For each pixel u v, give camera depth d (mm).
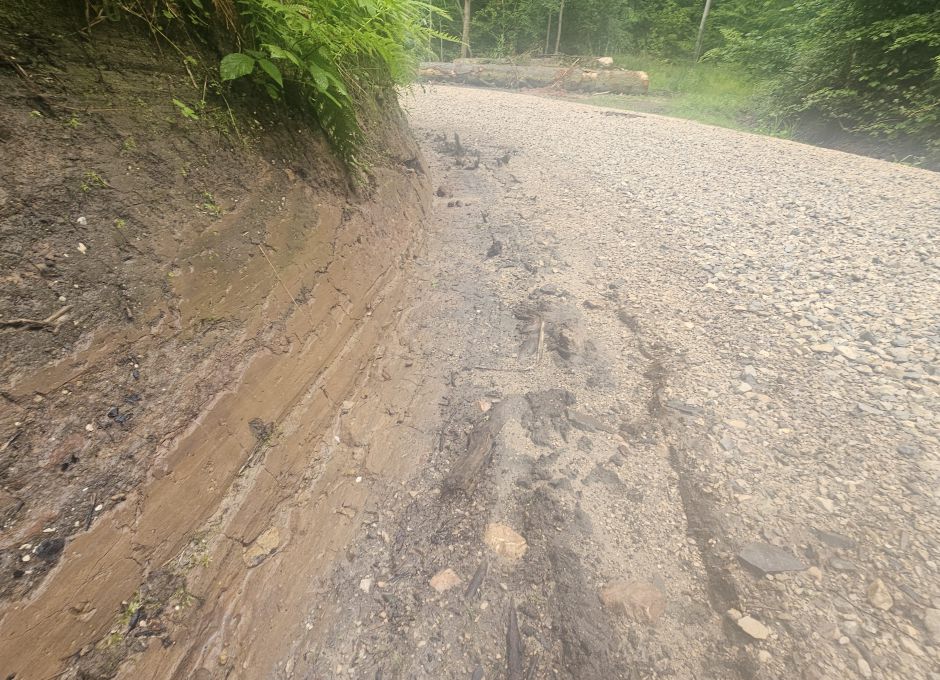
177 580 1415
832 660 1586
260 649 1571
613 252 4527
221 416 1657
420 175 4895
